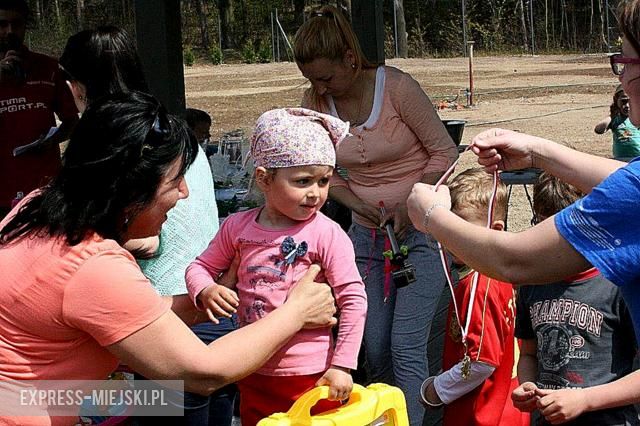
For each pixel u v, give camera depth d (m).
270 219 2.99
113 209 2.31
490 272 2.20
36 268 2.27
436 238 2.36
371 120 4.03
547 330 3.04
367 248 4.23
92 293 2.25
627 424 2.90
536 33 49.28
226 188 6.01
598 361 2.96
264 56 50.41
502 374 3.47
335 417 2.59
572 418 2.73
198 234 3.26
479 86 26.92
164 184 2.38
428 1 51.28
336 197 4.20
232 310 2.86
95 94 3.10
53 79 5.51
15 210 2.49
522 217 9.67
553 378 3.02
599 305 2.97
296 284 2.77
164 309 2.35
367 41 6.70
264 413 2.94
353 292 2.87
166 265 3.18
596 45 46.62
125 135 2.29
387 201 4.11
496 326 3.37
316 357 2.86
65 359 2.33
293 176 2.84
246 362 2.45
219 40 52.62
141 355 2.31
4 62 5.36
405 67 37.28
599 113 18.91
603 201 2.03
